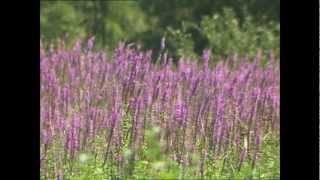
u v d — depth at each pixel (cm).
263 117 1245
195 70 1280
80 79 1366
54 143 1129
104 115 1159
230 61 1767
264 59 1980
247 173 1138
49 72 1366
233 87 1241
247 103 1241
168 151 1131
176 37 2345
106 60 1455
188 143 1132
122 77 1262
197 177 1109
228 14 2462
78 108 1255
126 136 1134
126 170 1110
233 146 1149
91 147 1138
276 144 1225
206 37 2475
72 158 1125
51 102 1290
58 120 1149
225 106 1190
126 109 1171
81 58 1423
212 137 1142
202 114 1156
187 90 1210
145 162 1118
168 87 1209
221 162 1139
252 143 1156
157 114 1173
